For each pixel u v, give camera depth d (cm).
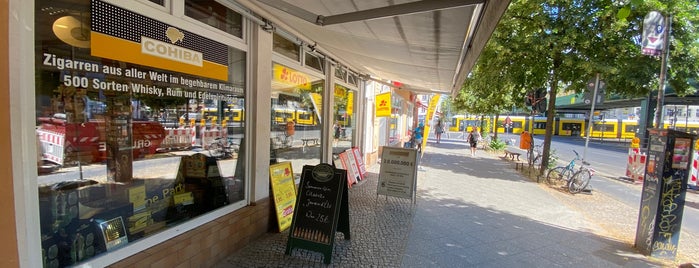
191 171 360
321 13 312
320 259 384
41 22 218
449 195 750
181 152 348
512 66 1037
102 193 275
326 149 699
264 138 439
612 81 984
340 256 398
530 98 1179
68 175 246
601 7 872
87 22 246
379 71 827
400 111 2125
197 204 365
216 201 388
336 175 401
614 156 2038
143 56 285
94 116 264
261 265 363
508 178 1005
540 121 4328
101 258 256
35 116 213
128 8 268
